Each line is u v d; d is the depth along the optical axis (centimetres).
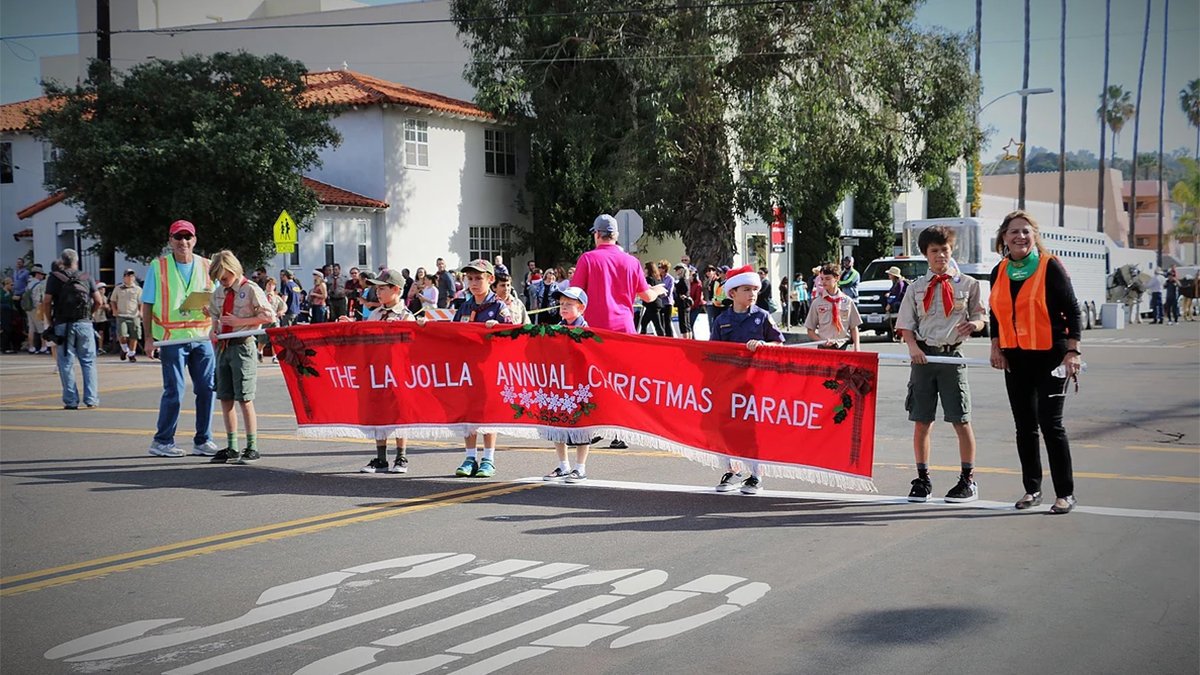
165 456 1163
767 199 3306
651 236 3722
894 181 3584
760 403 920
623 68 3300
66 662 535
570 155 3731
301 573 688
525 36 3497
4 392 1902
